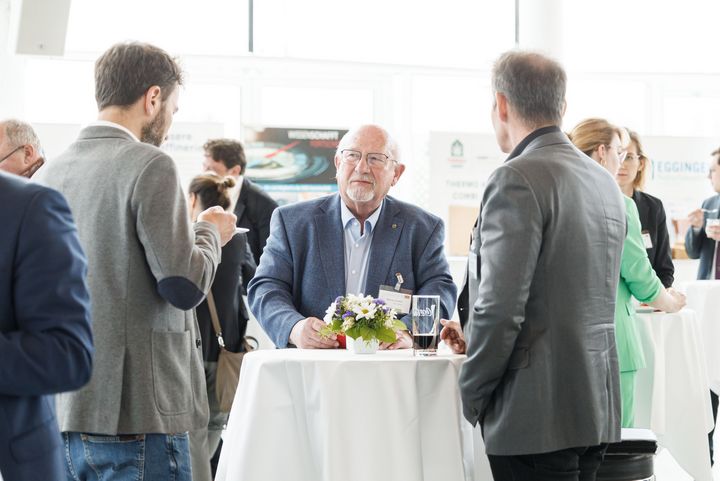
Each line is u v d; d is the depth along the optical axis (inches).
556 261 87.3
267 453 101.0
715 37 313.0
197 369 92.6
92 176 87.2
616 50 310.7
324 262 125.8
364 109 287.4
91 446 85.5
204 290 87.9
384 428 98.4
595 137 127.2
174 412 87.3
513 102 94.3
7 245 58.4
